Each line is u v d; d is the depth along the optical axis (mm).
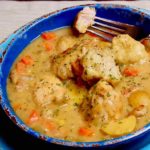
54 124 337
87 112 333
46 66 390
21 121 311
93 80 347
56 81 363
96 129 324
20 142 327
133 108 338
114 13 415
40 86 360
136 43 381
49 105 354
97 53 354
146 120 327
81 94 355
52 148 303
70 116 341
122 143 294
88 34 419
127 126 319
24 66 392
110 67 351
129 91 354
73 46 391
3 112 346
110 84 350
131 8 406
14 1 505
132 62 380
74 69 360
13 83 374
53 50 408
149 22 397
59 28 427
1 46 402
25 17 482
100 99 325
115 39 381
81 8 418
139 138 302
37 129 335
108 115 324
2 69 369
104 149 295
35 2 502
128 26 406
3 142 330
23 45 407
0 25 475
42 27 418
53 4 498
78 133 327
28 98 362
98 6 417
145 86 361
